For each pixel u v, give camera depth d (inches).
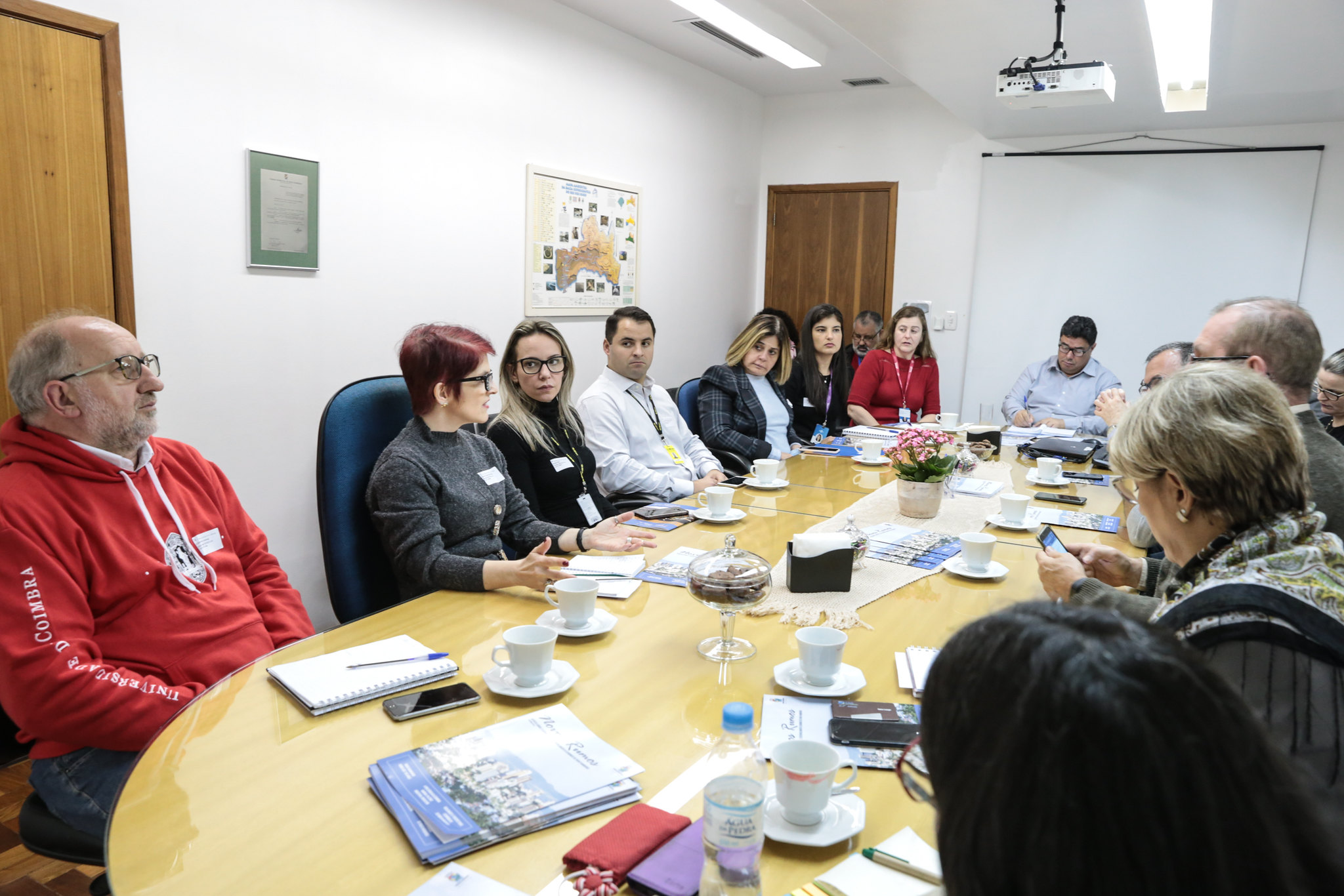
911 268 249.8
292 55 126.2
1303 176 209.6
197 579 67.9
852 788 40.9
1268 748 15.9
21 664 55.9
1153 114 200.4
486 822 36.9
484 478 85.0
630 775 41.1
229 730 46.5
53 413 62.6
